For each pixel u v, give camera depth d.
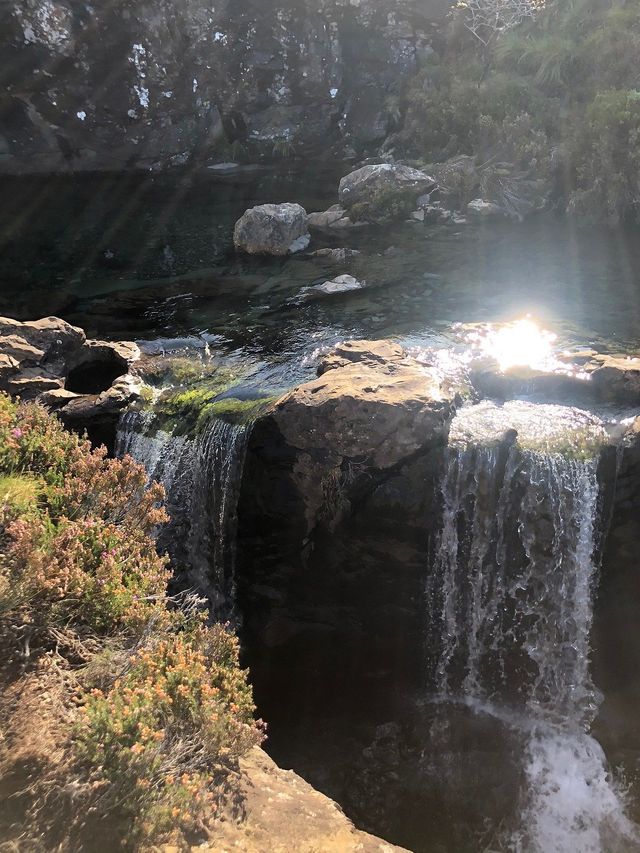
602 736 7.93
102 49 24.16
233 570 9.07
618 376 8.53
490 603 8.10
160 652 4.97
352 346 9.47
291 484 8.02
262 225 15.80
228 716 4.80
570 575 7.82
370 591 8.43
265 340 11.13
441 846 7.06
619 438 7.57
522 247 15.20
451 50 23.97
